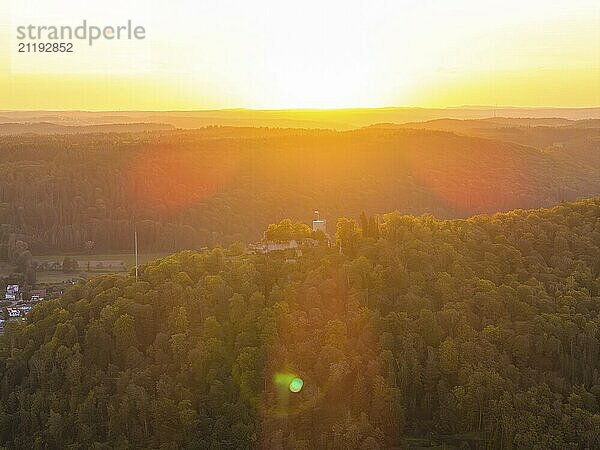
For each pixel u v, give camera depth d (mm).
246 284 133375
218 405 114000
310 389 114062
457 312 126312
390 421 112562
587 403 113250
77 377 120375
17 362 127812
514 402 112500
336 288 131750
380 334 122000
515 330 125125
